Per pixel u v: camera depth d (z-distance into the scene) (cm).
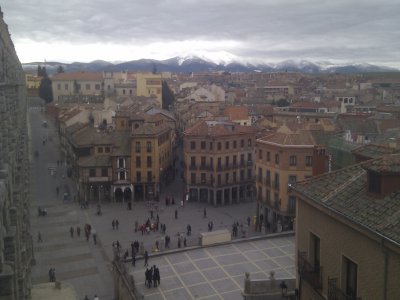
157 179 9575
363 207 1894
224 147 9344
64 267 5853
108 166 9338
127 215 8350
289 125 10069
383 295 1702
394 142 5306
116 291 4928
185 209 8825
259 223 7550
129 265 4953
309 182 2378
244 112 13500
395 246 1602
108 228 7531
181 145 14612
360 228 1809
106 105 16300
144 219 8081
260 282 3678
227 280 4494
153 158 9512
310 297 2323
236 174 9562
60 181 10919
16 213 2847
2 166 2788
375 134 8875
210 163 9338
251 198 9794
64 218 8125
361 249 1844
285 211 7438
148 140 9438
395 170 1856
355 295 1934
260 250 5262
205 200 9569
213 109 14562
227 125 9706
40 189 10206
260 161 8025
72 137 11194
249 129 9900
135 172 9481
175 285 4419
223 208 8962
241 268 4769
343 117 12100
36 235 7156
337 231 2034
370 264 1784
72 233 7075
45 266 5881
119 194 9575
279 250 5256
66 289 4544
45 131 17938
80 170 9275
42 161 13188
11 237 2472
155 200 9444
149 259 5103
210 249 5344
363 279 1833
